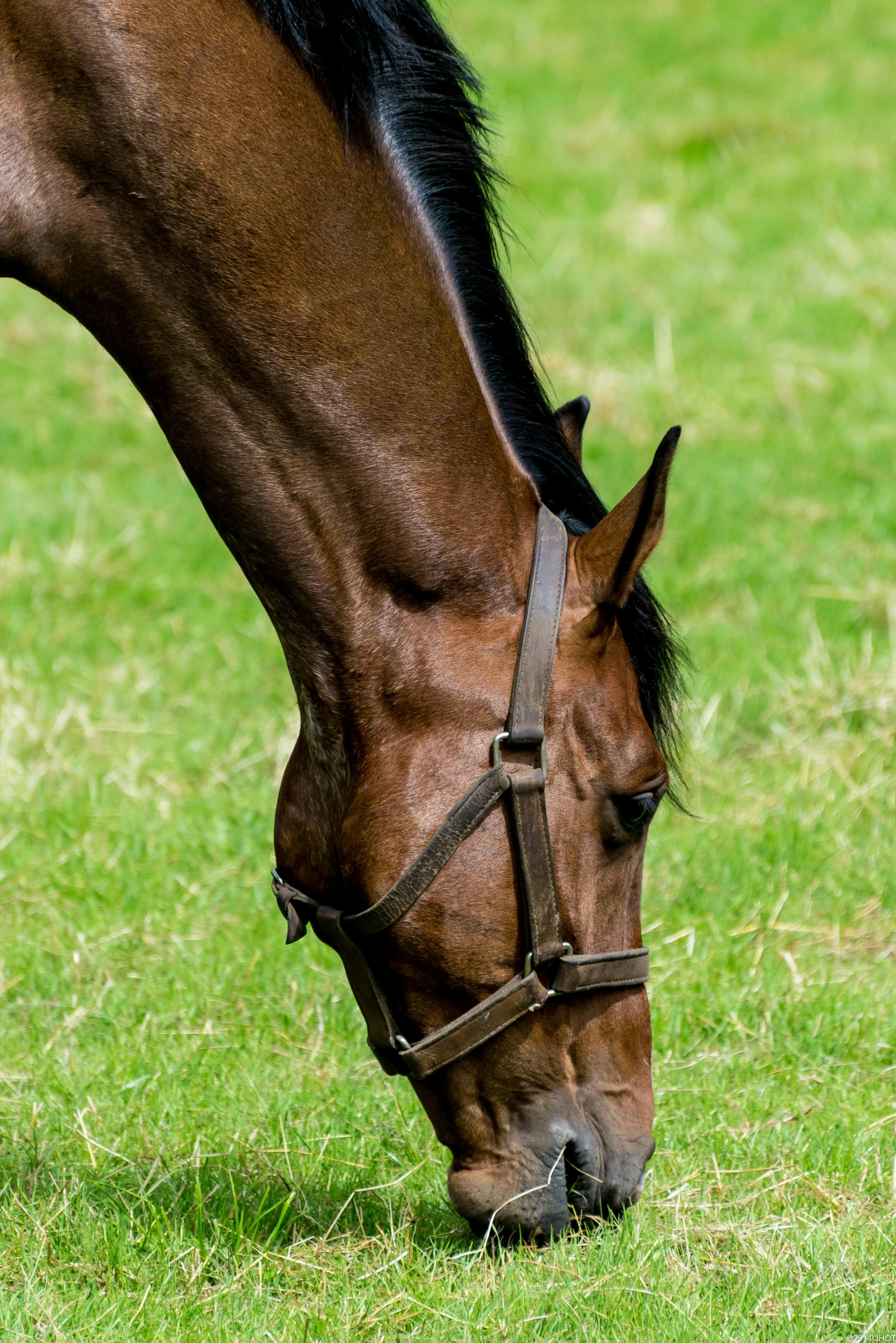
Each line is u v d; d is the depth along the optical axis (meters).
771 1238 5.58
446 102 5.07
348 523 4.90
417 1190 6.00
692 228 19.72
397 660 4.90
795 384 15.58
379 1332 4.99
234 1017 7.35
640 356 16.42
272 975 7.68
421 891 4.84
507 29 26.67
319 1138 6.25
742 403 15.27
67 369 16.72
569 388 15.60
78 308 5.02
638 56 25.45
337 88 4.84
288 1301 5.21
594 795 4.91
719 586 11.95
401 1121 6.48
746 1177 6.08
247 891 8.50
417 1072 5.02
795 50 25.27
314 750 5.11
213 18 4.77
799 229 19.41
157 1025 7.23
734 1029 7.29
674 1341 4.93
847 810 9.27
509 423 5.16
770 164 21.38
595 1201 5.15
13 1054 6.97
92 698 10.65
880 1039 7.16
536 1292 5.12
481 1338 4.96
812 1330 5.05
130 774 9.59
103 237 4.86
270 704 10.69
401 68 4.98
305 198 4.78
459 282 5.09
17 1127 6.33
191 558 12.87
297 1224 5.71
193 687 10.80
